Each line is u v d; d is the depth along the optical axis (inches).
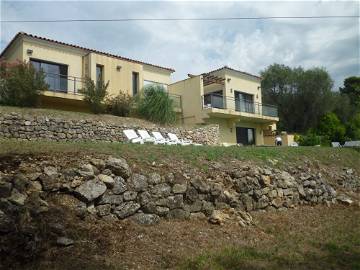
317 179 531.8
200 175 379.9
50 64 833.5
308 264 267.0
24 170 265.9
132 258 244.4
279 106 1828.2
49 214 245.9
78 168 289.0
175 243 280.1
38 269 209.8
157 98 851.4
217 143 917.8
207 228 323.0
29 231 223.1
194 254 266.4
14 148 315.9
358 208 516.4
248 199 397.1
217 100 1067.9
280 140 1125.1
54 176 271.6
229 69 1142.3
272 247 303.7
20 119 570.3
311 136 1117.7
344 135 1390.3
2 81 664.4
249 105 1175.6
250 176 423.8
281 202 439.5
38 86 684.1
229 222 344.2
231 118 1120.8
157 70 1081.4
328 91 1771.7
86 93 778.8
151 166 350.0
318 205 497.7
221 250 280.7
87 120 652.7
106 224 274.5
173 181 339.6
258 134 1251.8
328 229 382.9
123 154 355.9
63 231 240.1
